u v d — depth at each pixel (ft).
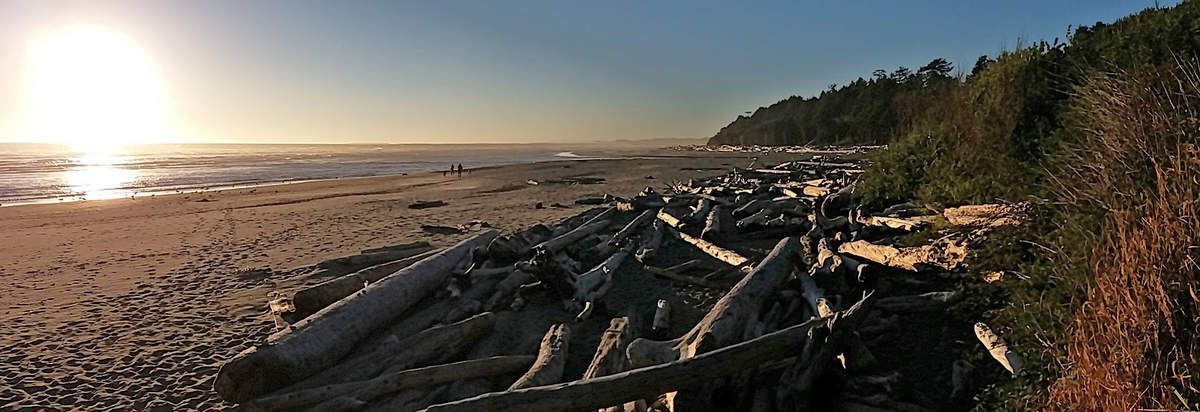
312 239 41.65
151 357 18.66
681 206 47.78
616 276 26.50
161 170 152.87
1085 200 13.20
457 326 18.43
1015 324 13.26
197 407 15.11
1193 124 11.32
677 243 33.19
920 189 25.86
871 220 25.48
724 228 35.40
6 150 415.44
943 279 18.03
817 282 19.22
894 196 28.40
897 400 12.34
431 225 47.19
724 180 71.05
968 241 17.56
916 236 20.89
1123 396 8.52
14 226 51.80
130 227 49.93
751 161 161.68
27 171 144.25
